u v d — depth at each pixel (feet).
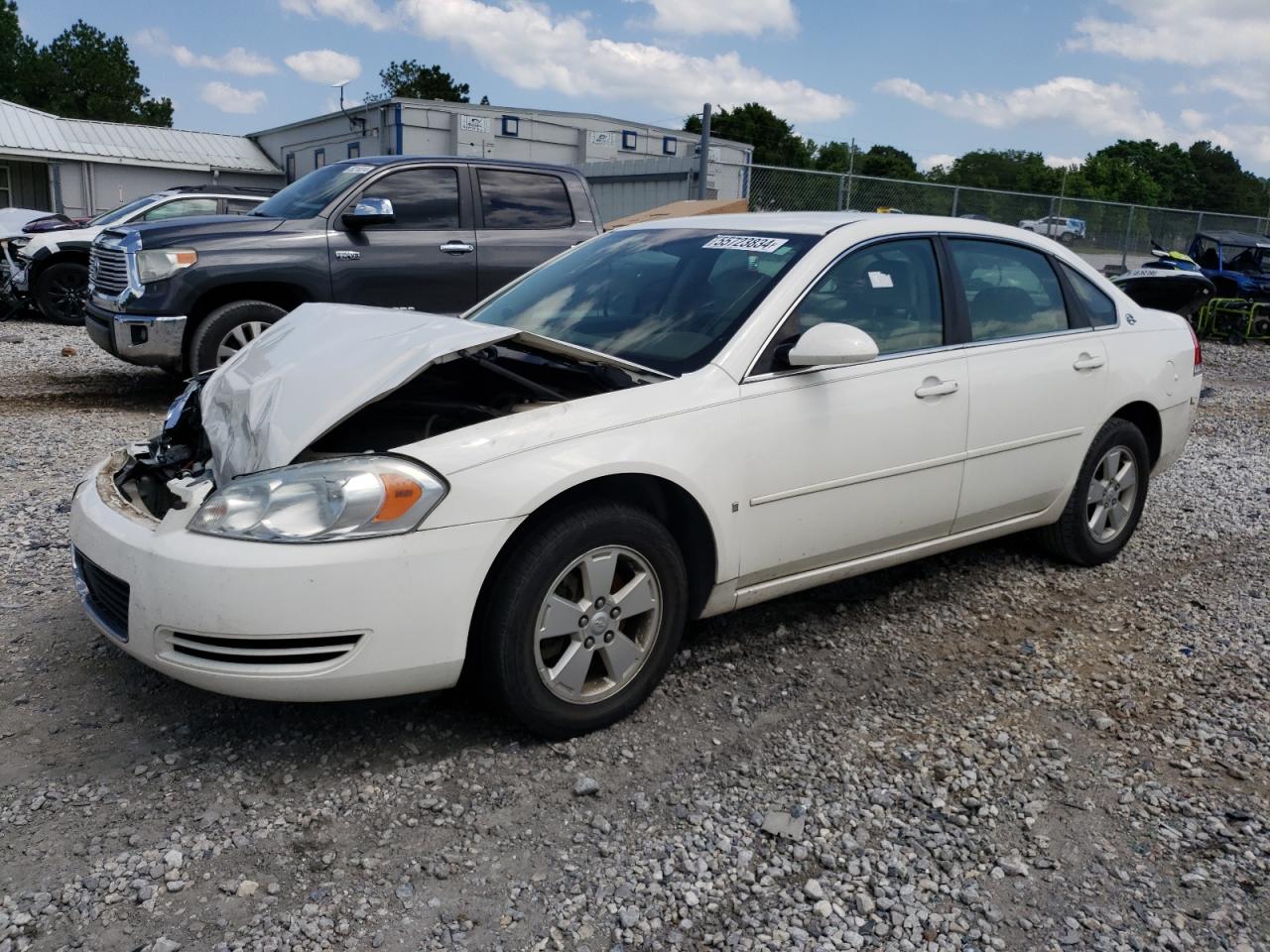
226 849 8.45
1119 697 11.70
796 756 10.21
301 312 13.26
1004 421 13.48
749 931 7.72
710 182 56.49
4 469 19.71
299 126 111.24
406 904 7.88
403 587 8.99
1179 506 20.02
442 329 10.99
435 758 9.89
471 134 93.30
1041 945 7.68
